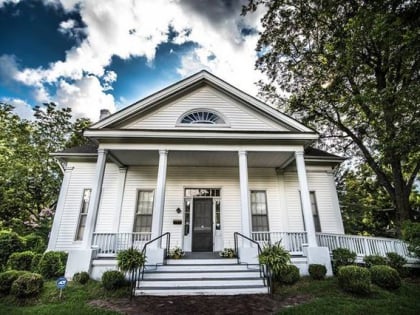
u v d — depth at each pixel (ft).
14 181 43.16
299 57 39.50
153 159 28.99
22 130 49.19
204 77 29.19
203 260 21.98
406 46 24.39
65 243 28.30
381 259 22.81
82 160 31.71
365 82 32.32
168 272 19.35
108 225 29.01
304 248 23.03
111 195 30.19
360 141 35.78
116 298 16.24
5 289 16.40
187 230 29.53
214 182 31.58
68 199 30.09
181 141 25.04
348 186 60.03
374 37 25.82
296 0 36.58
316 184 32.81
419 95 22.89
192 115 28.55
